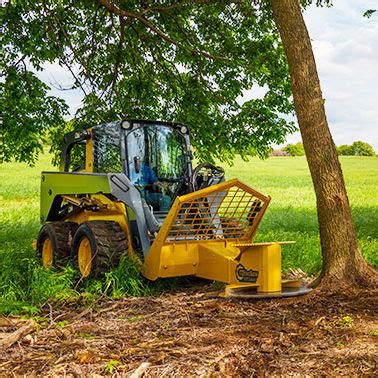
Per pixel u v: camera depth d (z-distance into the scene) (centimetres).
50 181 909
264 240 1066
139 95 1315
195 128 1280
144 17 1252
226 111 1305
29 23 1173
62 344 492
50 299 679
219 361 437
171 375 409
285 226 1419
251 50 1257
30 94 1189
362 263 676
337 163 678
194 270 721
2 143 1251
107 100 1270
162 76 1312
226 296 645
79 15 1286
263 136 1297
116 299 687
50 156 5094
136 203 741
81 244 779
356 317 561
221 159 1363
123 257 727
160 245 694
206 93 1301
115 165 793
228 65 1259
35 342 504
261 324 550
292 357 447
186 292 728
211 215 736
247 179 4244
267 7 1161
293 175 4666
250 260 664
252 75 1295
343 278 662
